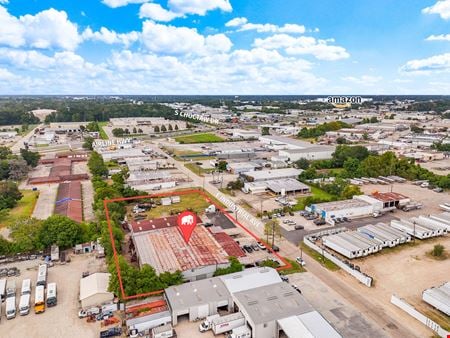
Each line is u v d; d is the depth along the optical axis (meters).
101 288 43.09
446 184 92.69
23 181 102.50
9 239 60.94
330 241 57.25
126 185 89.75
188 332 37.56
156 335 35.84
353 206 72.94
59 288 46.00
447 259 53.81
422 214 74.06
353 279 48.38
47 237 54.81
